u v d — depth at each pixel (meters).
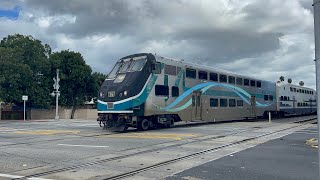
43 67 47.59
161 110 23.16
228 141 15.77
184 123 30.41
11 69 42.47
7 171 8.98
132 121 21.19
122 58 23.92
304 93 55.16
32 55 46.84
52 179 8.04
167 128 24.12
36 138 17.55
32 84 46.03
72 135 19.23
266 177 8.34
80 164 9.98
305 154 11.98
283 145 14.56
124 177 8.31
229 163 10.20
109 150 12.86
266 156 11.53
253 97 36.50
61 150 12.87
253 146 14.22
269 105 40.69
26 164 10.00
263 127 25.23
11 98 43.66
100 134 19.69
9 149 13.17
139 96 21.58
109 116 21.91
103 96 22.30
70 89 52.16
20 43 45.84
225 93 31.03
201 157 11.31
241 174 8.67
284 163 10.21
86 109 53.38
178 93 24.88
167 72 23.95
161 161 10.44
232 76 32.56
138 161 10.47
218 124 29.34
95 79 55.09
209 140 16.19
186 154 11.84
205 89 28.06
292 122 33.38
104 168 9.40
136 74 21.89
